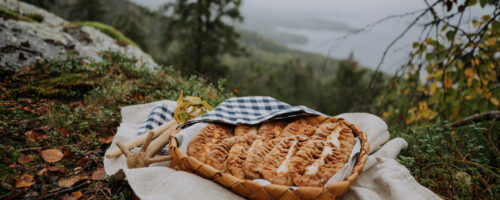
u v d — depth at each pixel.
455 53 1.17
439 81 1.26
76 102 1.21
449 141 0.99
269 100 1.00
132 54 2.03
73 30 2.17
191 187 0.66
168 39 4.64
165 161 0.82
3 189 0.73
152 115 1.00
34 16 2.36
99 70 1.48
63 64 1.44
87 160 0.87
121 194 0.75
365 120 0.99
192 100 0.95
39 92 1.19
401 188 0.71
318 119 0.92
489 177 0.79
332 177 0.69
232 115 0.91
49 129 0.98
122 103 1.28
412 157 0.92
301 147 0.76
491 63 1.17
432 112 1.30
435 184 0.79
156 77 1.57
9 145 0.88
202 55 4.30
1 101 1.09
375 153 0.88
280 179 0.69
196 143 0.78
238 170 0.71
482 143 0.96
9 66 1.30
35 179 0.77
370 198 0.69
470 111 1.27
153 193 0.66
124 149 0.79
